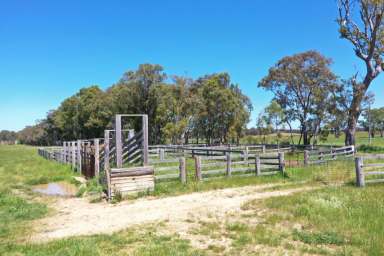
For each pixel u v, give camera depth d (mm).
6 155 44156
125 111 51719
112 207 10445
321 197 10086
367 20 29797
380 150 32844
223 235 7191
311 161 18422
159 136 51438
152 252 6133
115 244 6738
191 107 50250
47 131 100625
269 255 5980
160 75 49781
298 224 7746
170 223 8273
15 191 14000
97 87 73500
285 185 13195
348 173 15305
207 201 10672
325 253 6008
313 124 37312
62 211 10156
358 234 6840
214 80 49281
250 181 14023
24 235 7676
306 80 36812
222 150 20641
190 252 6156
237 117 49000
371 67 29984
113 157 15859
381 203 9172
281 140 43688
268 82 39906
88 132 71500
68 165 23297
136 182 11992
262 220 8227
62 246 6645
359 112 32438
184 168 13539
